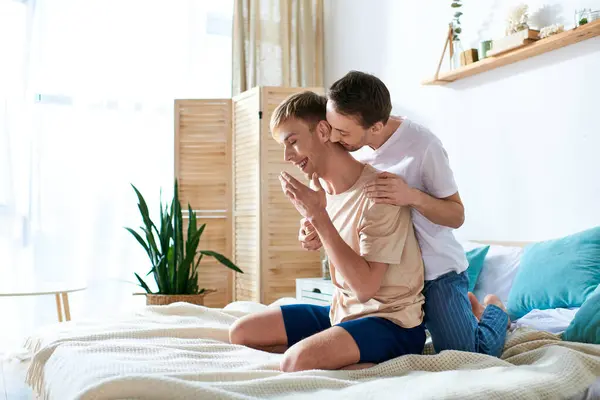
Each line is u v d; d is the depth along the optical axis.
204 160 4.29
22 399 2.45
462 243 2.98
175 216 3.51
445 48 3.25
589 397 1.29
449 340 1.58
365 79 1.47
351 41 4.43
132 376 1.01
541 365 1.33
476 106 3.21
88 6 4.23
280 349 1.70
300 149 1.58
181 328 1.70
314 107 1.59
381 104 1.47
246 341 1.67
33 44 4.07
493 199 3.10
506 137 3.02
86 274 4.16
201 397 0.99
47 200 4.09
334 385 1.19
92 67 4.23
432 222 1.58
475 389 1.10
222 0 4.62
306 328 1.70
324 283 3.42
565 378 1.26
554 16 2.76
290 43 4.64
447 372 1.25
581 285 2.17
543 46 2.70
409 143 1.65
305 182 4.05
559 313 2.09
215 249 4.26
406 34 3.80
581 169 2.62
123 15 4.33
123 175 4.30
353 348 1.41
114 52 4.30
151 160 4.38
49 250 4.07
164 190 4.40
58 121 4.13
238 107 4.26
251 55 4.51
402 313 1.51
